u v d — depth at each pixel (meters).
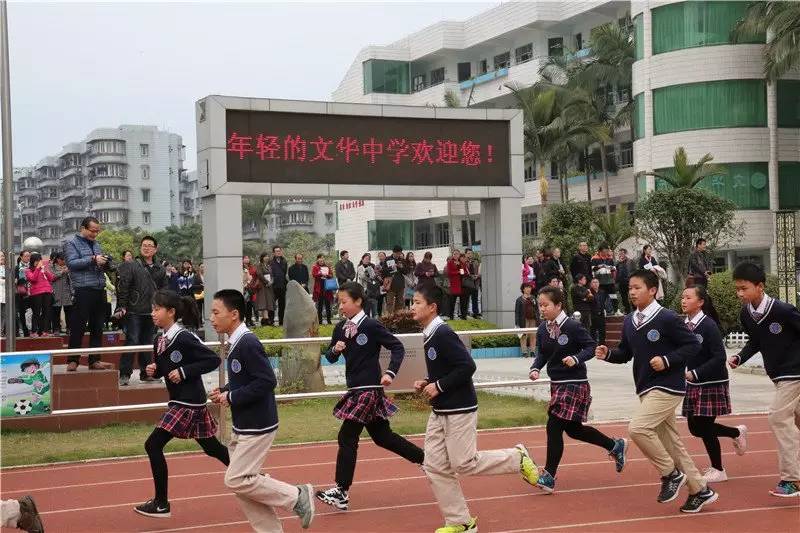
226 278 18.28
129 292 12.72
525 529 6.80
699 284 8.17
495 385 12.47
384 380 7.63
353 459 7.59
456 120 20.11
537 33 46.69
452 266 22.30
